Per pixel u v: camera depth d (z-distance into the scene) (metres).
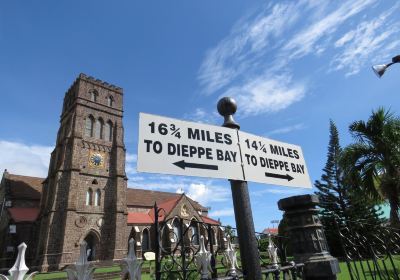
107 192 40.19
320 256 3.34
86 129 41.69
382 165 10.77
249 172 2.85
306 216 3.57
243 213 2.58
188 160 2.55
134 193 51.94
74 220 35.47
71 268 2.41
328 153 31.12
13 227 38.56
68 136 39.94
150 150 2.41
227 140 2.87
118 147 43.06
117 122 45.09
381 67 8.44
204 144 2.71
